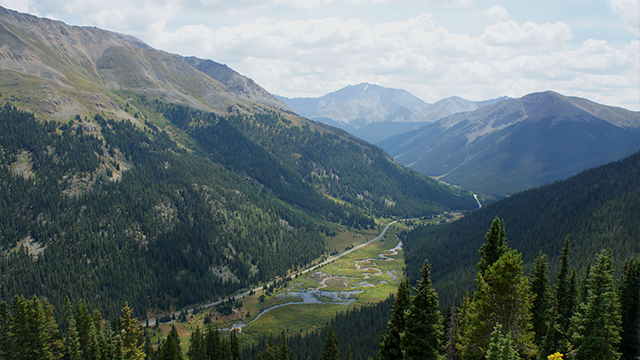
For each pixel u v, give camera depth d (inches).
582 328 2353.6
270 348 3676.2
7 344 3791.8
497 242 2549.2
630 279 2736.2
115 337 3641.7
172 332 4330.7
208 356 4094.5
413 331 1908.2
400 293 2158.0
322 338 5767.7
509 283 1999.3
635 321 2677.2
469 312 2265.0
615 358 2266.2
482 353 2053.4
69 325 3983.8
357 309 7091.5
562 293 2881.4
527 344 2015.3
